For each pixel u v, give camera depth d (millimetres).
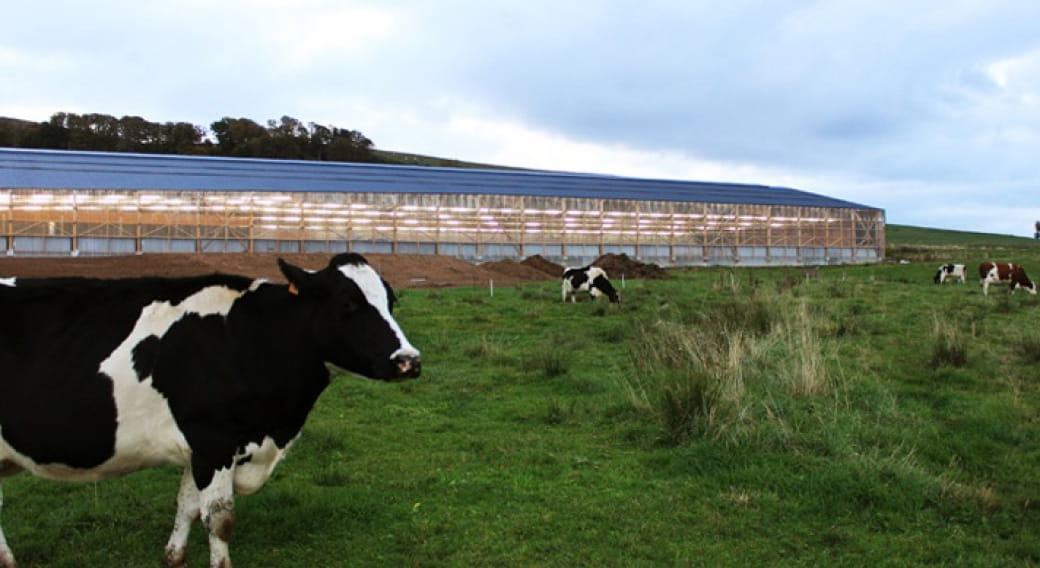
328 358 4949
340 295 4801
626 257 46188
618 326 16953
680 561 5398
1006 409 9273
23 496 6773
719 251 62812
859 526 6016
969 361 12211
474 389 11305
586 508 6402
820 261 65812
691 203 62219
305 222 51875
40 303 4727
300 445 8297
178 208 49000
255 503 6438
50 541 5738
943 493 6500
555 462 7699
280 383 4836
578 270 24734
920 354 13070
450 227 55469
